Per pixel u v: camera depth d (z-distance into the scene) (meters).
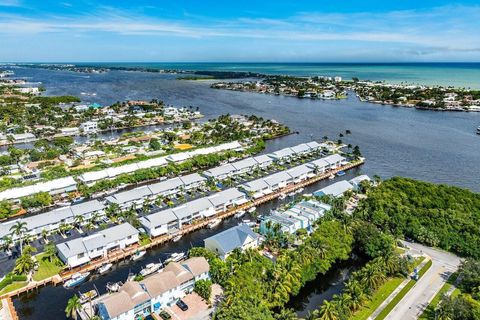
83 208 132.00
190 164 189.12
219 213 139.88
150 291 86.12
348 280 99.88
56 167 185.62
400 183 152.25
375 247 108.44
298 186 169.88
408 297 91.31
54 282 98.44
